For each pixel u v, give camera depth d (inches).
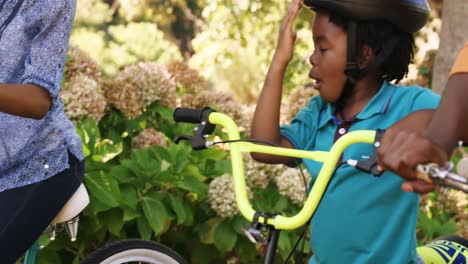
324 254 110.6
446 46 233.8
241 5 332.5
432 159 71.2
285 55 115.3
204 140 104.7
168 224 171.2
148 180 166.6
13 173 119.4
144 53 546.3
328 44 109.2
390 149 72.7
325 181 90.9
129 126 180.5
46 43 112.0
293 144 114.8
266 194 180.9
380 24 108.1
